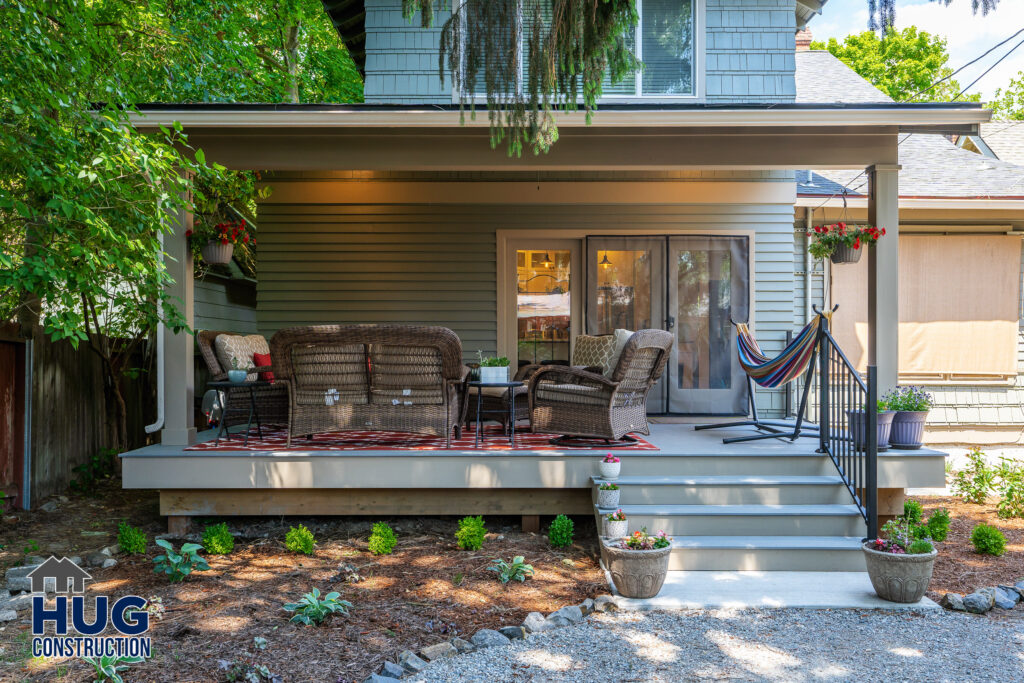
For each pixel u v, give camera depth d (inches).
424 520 233.6
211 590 171.5
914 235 373.1
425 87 309.1
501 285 330.0
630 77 310.5
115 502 258.5
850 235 247.6
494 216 330.3
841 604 163.9
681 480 205.9
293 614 155.6
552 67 178.5
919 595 165.0
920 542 166.2
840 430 212.2
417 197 329.1
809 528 196.7
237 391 245.4
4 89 171.2
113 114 195.2
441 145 243.9
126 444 307.9
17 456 246.4
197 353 338.0
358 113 229.1
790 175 330.6
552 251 334.3
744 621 156.3
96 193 191.2
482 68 194.7
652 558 164.7
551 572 186.4
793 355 232.7
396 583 177.3
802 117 229.3
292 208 330.0
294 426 218.4
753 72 312.0
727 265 330.6
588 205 330.0
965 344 374.3
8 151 178.9
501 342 330.3
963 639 147.0
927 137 434.3
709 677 129.6
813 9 353.7
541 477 216.2
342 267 330.0
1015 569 191.8
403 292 330.3
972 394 375.9
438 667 132.6
